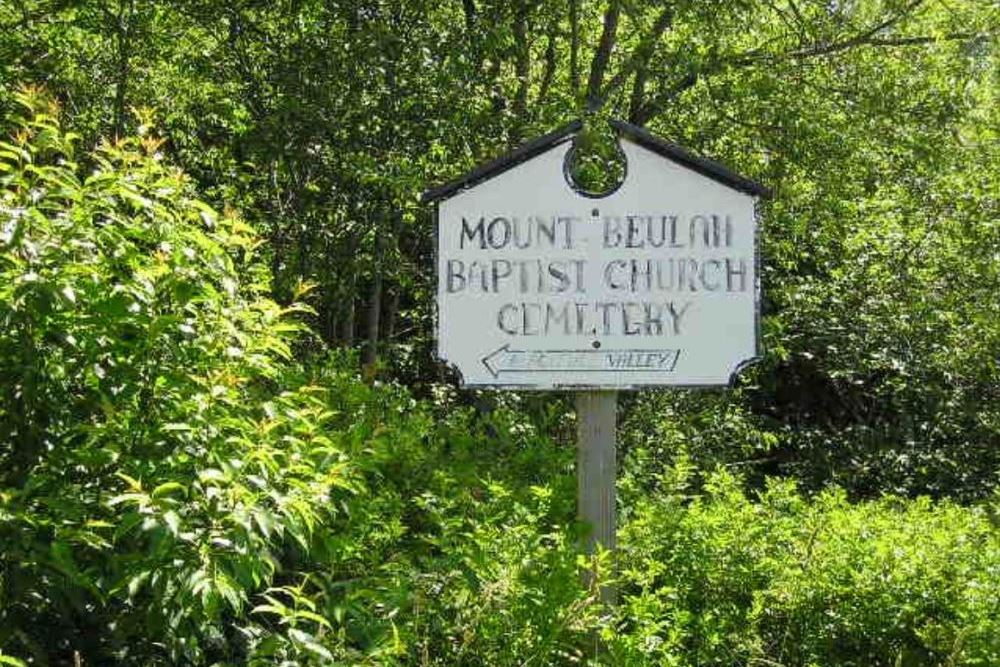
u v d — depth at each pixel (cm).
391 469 497
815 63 987
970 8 1034
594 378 478
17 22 937
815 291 1086
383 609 402
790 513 519
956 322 1041
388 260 880
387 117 816
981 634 434
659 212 479
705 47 924
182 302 366
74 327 355
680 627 432
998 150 1009
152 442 359
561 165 479
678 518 479
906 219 1027
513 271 479
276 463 363
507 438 564
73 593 351
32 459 360
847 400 1177
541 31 917
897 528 498
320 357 669
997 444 1066
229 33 878
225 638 393
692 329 479
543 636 402
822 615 456
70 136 394
